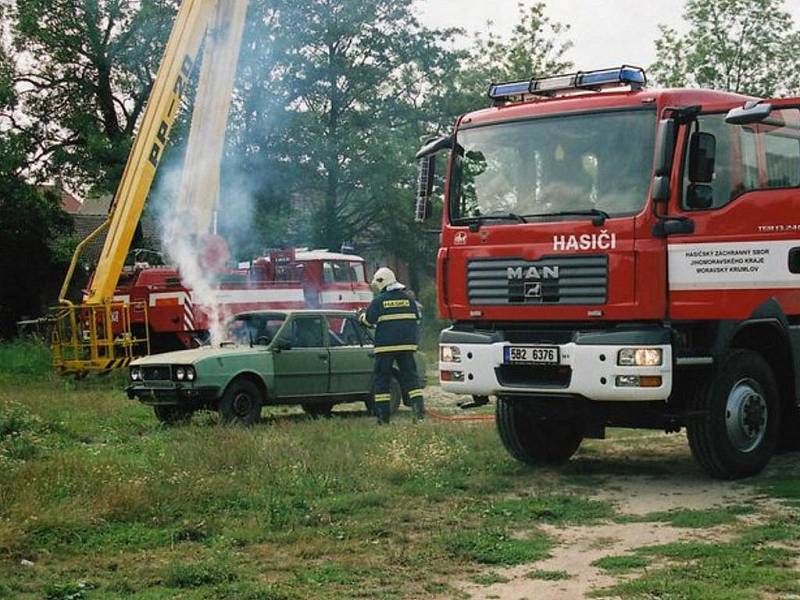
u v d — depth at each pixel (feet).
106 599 20.68
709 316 32.27
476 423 46.03
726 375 33.47
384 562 23.62
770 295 33.04
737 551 23.71
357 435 41.24
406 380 48.16
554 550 24.91
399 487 32.40
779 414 35.19
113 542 25.40
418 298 130.72
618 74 33.99
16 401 54.65
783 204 33.04
